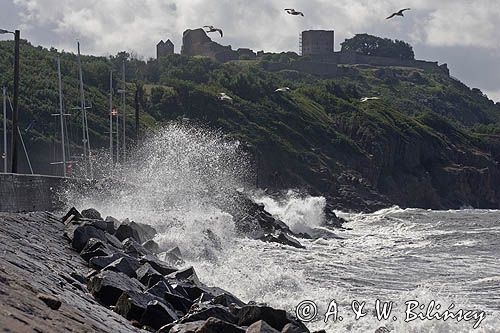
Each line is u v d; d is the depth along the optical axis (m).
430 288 22.56
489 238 44.75
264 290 21.30
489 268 28.78
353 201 115.62
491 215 87.44
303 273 25.28
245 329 12.59
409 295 20.56
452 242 41.75
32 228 22.14
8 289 10.60
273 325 13.40
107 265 18.08
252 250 31.58
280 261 28.59
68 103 91.06
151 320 13.62
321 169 122.06
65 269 16.64
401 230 57.09
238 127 123.62
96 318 12.11
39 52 112.75
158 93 121.38
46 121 86.25
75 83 101.81
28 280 12.41
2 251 14.75
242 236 38.41
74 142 86.62
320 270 26.70
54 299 11.04
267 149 121.44
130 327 12.97
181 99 123.50
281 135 127.81
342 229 60.06
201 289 17.14
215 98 126.75
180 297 15.49
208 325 12.26
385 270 27.56
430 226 62.03
